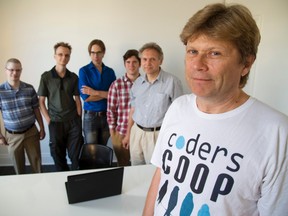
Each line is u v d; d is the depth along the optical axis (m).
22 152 2.69
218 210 0.66
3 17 2.88
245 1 2.42
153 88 2.12
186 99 0.86
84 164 2.06
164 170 0.82
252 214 0.68
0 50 2.97
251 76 2.43
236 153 0.66
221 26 0.61
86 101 2.71
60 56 2.56
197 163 0.72
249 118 0.68
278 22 2.11
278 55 2.12
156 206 0.84
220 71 0.64
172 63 3.11
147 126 2.18
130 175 1.64
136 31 3.02
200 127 0.75
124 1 2.93
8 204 1.29
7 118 2.52
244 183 0.64
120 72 3.12
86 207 1.29
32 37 2.97
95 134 2.82
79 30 2.99
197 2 2.97
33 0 2.87
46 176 1.60
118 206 1.30
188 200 0.71
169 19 3.00
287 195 0.62
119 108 2.61
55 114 2.68
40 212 1.23
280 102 2.13
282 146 0.62
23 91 2.52
